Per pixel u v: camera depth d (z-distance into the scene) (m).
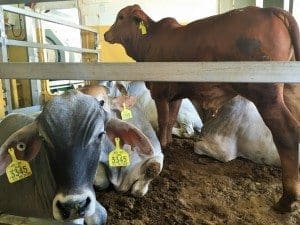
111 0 10.00
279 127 2.68
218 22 3.10
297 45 2.83
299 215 2.79
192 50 3.32
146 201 3.16
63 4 10.46
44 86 6.33
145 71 1.62
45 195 2.45
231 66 1.49
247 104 3.97
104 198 3.26
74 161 1.93
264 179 3.56
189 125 5.16
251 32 2.83
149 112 5.28
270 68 1.44
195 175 3.70
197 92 3.43
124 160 2.35
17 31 6.47
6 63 1.88
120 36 4.54
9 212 2.64
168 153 4.35
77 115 2.01
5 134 2.80
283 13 2.83
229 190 3.33
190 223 2.75
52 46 5.52
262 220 2.76
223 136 4.03
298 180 2.72
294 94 3.18
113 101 3.44
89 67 1.72
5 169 2.13
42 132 2.02
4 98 4.35
